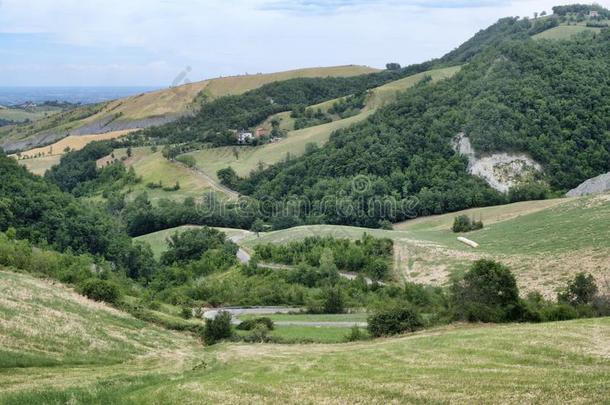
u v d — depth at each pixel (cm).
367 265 9756
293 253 11044
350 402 2186
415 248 10212
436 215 15525
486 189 15700
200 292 8725
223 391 2433
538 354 2819
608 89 18512
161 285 10981
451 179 16638
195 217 17612
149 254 13312
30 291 4762
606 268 6550
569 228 8844
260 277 10119
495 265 4753
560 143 16825
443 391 2231
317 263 10431
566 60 19725
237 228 17775
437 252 9719
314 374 2766
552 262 7350
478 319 4541
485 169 16475
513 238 9425
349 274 9894
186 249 13225
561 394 2061
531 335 3278
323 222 16725
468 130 17800
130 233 17462
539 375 2383
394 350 3331
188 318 5834
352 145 19575
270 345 4466
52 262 6981
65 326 3975
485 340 3262
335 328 5650
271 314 7238
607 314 4709
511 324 4297
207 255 12450
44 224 11312
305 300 8175
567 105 17838
